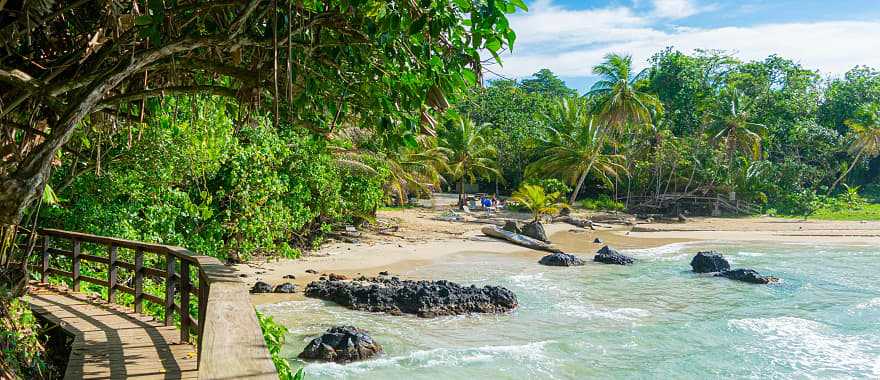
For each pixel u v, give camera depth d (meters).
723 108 53.16
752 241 33.59
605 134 47.62
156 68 5.48
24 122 6.03
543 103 69.06
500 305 15.72
